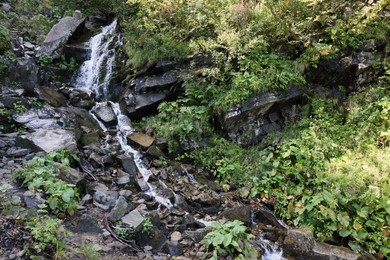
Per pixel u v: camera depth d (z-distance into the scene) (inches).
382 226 207.0
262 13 326.3
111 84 339.9
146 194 226.8
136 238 185.6
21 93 277.3
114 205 202.1
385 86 296.2
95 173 235.8
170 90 314.0
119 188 228.4
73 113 284.4
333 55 305.9
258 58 303.3
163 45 319.9
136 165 255.8
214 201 239.9
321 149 257.6
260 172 261.7
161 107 301.4
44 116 266.8
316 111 289.7
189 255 184.9
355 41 309.6
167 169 263.0
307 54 305.0
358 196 220.1
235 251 186.7
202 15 315.6
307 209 221.8
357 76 304.7
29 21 392.8
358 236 206.1
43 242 149.6
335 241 211.2
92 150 253.9
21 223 156.9
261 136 289.0
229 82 301.6
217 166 273.7
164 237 191.0
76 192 191.2
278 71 298.2
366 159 245.8
